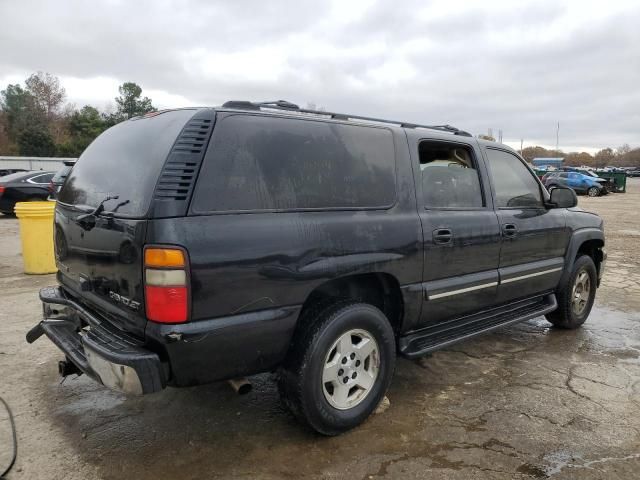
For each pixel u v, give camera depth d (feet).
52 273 24.84
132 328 8.50
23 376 12.96
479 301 13.03
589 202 83.76
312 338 9.46
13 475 8.88
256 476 8.98
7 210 48.32
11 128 213.87
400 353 11.54
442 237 11.64
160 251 7.84
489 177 13.60
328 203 9.86
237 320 8.52
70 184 11.37
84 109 204.23
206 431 10.45
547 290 15.76
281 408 11.45
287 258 8.98
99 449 9.75
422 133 12.14
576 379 13.32
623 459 9.64
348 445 10.00
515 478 9.02
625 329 17.76
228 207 8.51
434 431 10.56
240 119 9.04
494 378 13.33
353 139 10.61
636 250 35.14
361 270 10.03
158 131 9.16
